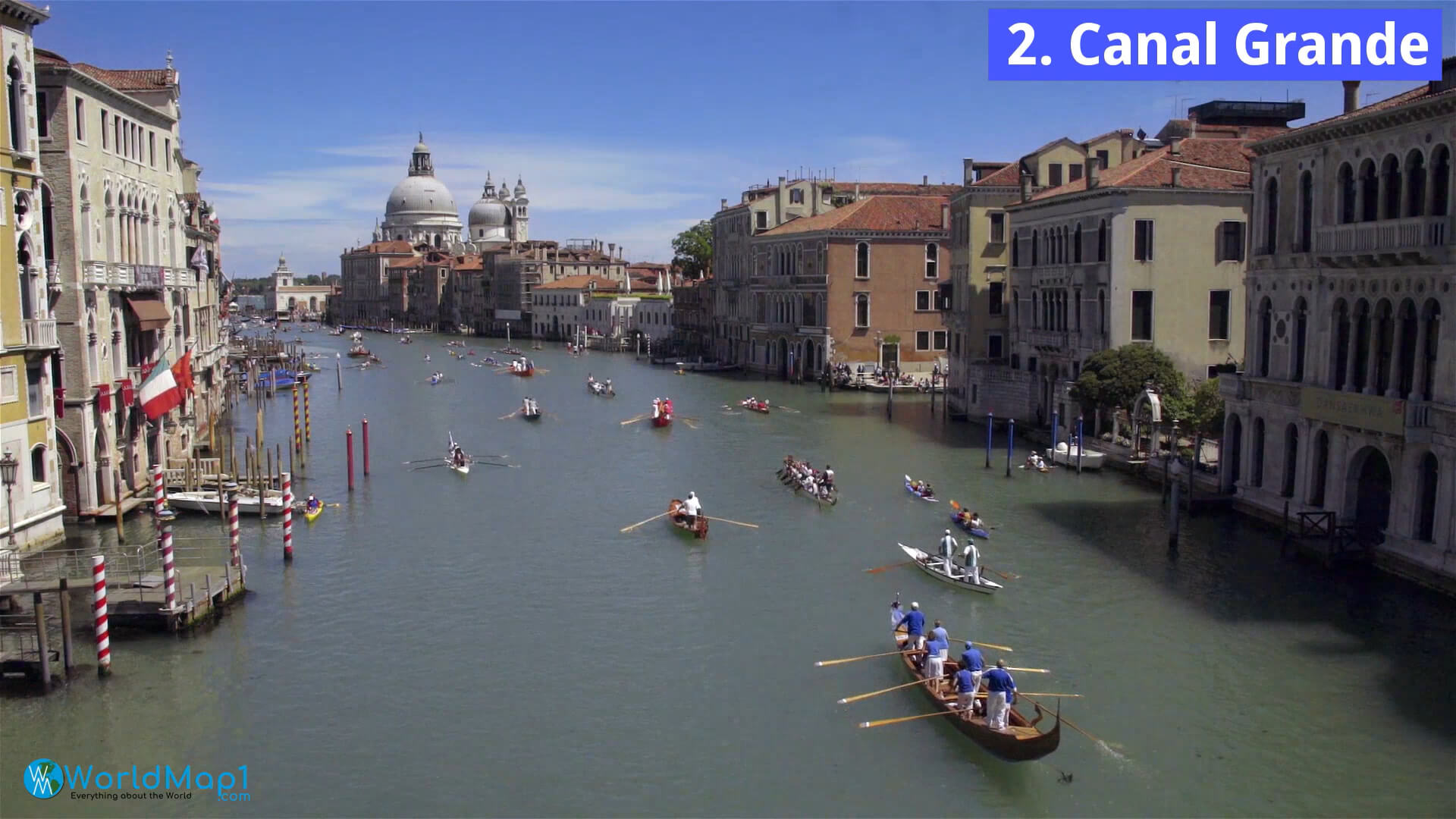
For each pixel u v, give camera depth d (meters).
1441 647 26.92
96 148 39.31
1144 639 28.28
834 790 21.50
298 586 33.75
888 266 88.75
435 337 184.38
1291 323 36.62
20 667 26.47
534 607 31.97
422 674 27.03
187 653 28.14
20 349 32.69
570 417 73.81
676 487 48.72
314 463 55.28
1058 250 56.47
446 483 50.00
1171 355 50.47
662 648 28.73
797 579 34.44
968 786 21.58
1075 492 45.00
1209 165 51.75
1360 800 20.62
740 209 108.88
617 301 148.75
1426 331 30.23
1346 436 33.47
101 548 36.00
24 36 32.84
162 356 46.56
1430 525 30.66
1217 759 22.16
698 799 21.23
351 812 20.80
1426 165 29.81
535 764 22.61
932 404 71.94
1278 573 32.75
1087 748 22.72
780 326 98.88
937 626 25.81
